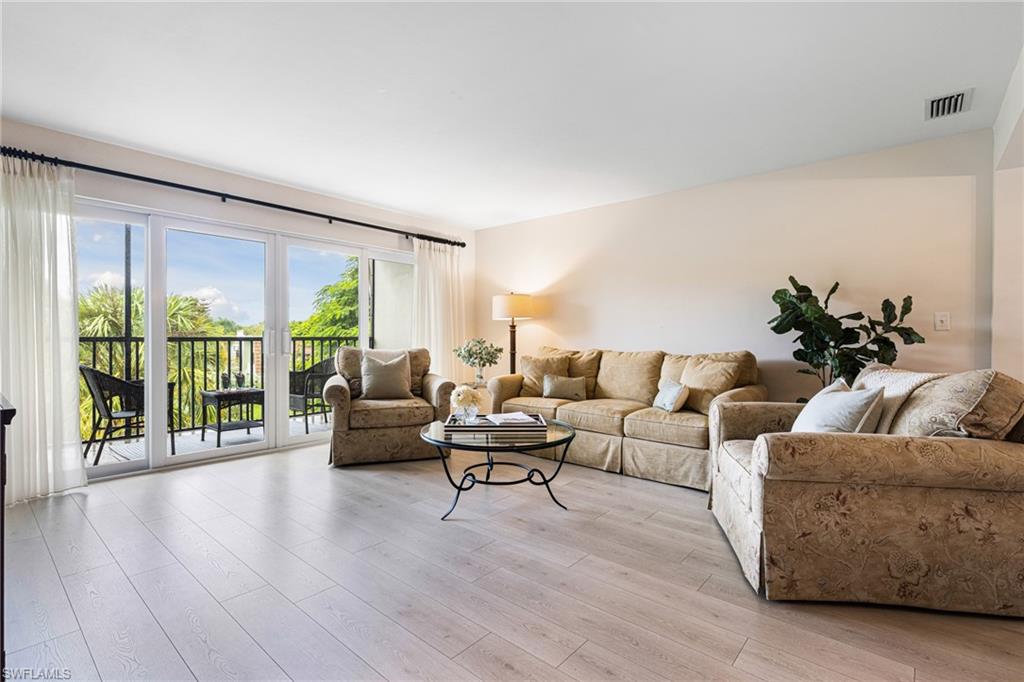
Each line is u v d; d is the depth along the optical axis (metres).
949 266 3.20
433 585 1.97
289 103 2.77
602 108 2.81
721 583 2.01
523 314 5.05
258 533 2.47
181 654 1.54
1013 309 2.99
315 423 4.62
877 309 3.43
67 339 3.13
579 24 2.04
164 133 3.19
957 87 2.57
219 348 3.99
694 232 4.27
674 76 2.46
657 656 1.54
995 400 1.79
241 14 1.99
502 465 3.86
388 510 2.82
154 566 2.12
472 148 3.43
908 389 2.07
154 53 2.28
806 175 3.72
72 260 3.14
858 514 1.83
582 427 3.86
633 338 4.66
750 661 1.52
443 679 1.43
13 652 1.54
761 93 2.63
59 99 2.73
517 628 1.69
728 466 2.43
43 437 3.00
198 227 3.85
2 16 2.00
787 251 3.80
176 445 3.75
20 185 2.94
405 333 5.34
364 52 2.26
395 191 4.46
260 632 1.65
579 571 2.10
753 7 1.93
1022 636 1.65
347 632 1.66
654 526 2.61
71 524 2.57
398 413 3.88
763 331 3.91
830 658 1.54
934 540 1.78
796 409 2.63
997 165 2.97
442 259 5.55
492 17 2.00
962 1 1.89
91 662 1.50
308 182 4.19
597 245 4.93
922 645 1.60
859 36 2.12
